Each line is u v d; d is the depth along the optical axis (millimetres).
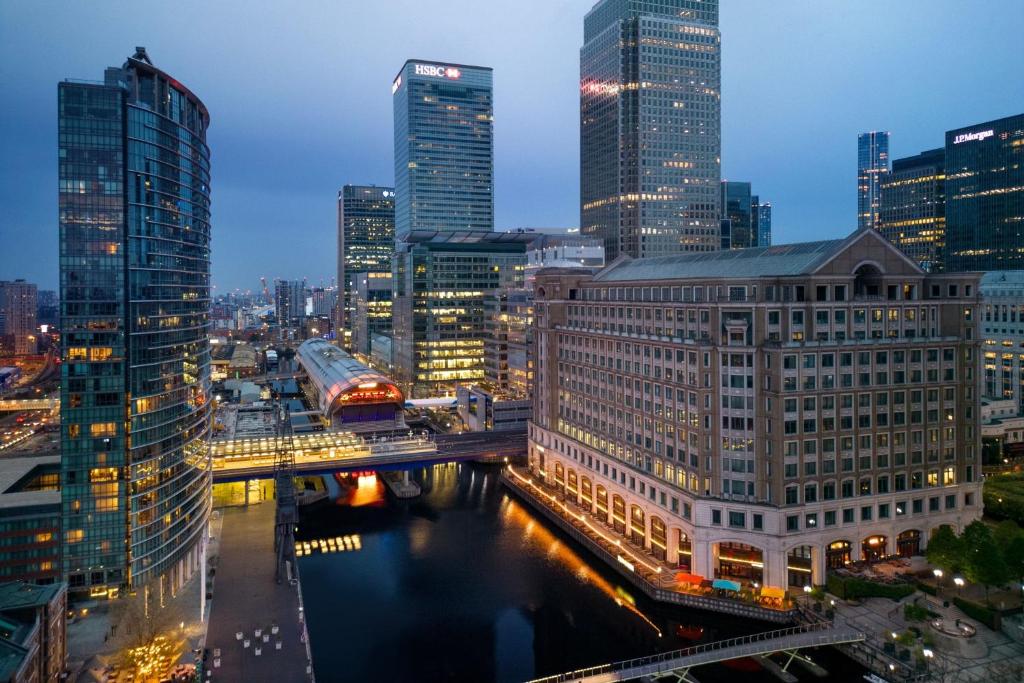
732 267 146750
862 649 104438
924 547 132625
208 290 145750
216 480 178750
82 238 113062
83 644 105000
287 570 139375
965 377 135750
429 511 186875
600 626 122375
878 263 131375
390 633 119938
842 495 126688
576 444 175625
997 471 181750
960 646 102938
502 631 120500
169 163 124125
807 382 123625
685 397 133625
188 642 110500
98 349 114125
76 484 114125
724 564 128375
